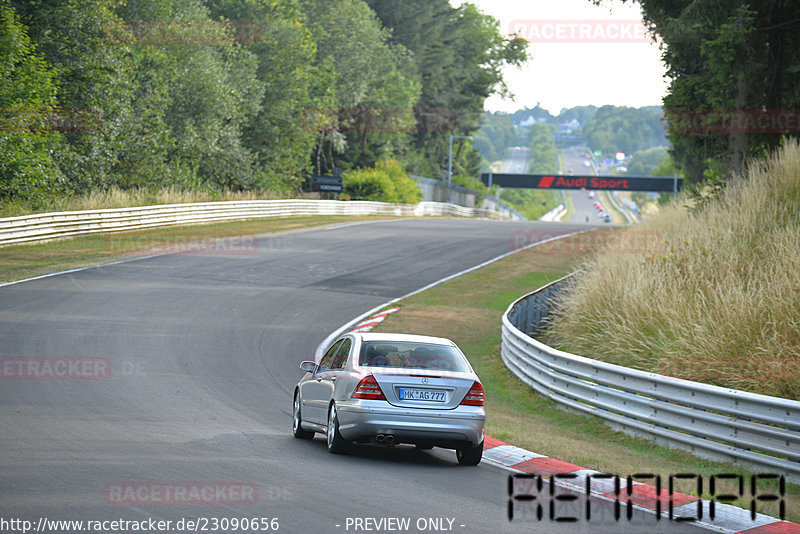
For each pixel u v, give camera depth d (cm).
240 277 9088
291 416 4059
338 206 18438
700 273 5828
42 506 2091
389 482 2681
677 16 8631
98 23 13362
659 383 4003
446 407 3086
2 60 11575
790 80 8481
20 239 9894
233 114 17375
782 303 4756
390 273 10188
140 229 12156
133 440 3078
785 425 3244
